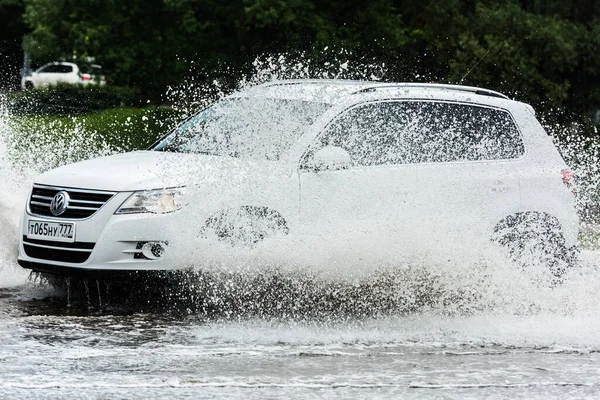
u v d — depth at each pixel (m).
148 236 27.75
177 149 31.20
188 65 89.50
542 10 100.62
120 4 88.75
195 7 86.94
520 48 93.75
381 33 89.31
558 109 95.19
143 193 28.05
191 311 28.69
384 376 21.88
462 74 92.00
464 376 22.16
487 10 94.38
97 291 30.42
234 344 24.67
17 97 86.94
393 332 26.67
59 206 28.64
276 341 25.16
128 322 27.08
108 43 89.75
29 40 91.44
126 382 20.75
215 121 31.42
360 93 30.84
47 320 27.00
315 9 86.81
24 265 29.22
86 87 90.00
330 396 20.06
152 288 28.48
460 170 30.97
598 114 99.31
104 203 28.05
